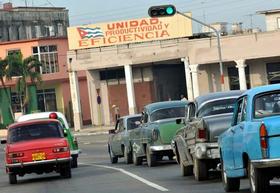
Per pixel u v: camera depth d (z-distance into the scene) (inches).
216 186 1160.2
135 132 1931.6
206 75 4480.8
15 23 6628.9
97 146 3412.9
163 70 4874.5
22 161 1630.2
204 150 1209.4
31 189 1453.0
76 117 4827.8
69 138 2114.9
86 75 5428.2
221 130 1208.2
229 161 1016.9
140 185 1309.1
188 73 4485.7
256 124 887.1
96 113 4972.9
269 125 869.2
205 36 4608.8
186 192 1106.1
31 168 1637.6
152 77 4817.9
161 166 1804.9
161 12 2667.3
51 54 5708.7
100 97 4874.5
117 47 4717.0
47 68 5679.1
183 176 1419.8
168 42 4557.1
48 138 1678.2
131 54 4677.7
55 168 1660.9
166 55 4562.0
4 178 1962.4
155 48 4606.3
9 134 1699.1
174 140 1475.1
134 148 1953.7
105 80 4940.9
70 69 4837.6
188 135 1307.8
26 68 5388.8
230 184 1043.9
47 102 5644.7
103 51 4751.5
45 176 1893.5
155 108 1829.5
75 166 2138.3
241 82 4301.2
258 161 872.9
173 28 4554.6
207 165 1253.7
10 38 6584.6
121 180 1471.5
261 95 932.6
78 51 4817.9
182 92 4953.3
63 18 6993.1
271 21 5034.5
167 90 4884.4
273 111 916.6
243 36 4266.7
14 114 5506.9
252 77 4387.3
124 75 4894.2
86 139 4057.6
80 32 4788.4
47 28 6850.4
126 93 4906.5
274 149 865.5
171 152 1775.3
